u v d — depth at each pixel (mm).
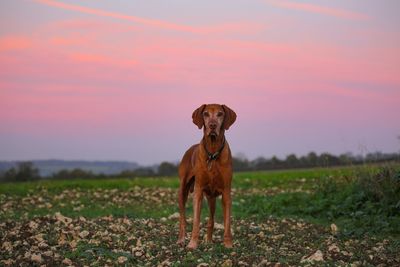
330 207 15406
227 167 10219
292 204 16453
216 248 10117
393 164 15883
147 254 9656
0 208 17219
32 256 9102
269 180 25078
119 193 21344
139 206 18219
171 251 9922
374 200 14898
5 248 9914
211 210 10867
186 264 8852
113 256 9430
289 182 24078
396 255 9664
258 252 9867
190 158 11172
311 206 15805
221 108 10242
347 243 11000
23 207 17656
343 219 14531
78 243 10367
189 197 20047
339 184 17031
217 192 10477
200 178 10305
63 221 12758
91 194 21141
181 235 11008
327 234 12297
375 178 15453
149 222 13328
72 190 22297
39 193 21312
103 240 10664
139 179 27094
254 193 20703
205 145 10203
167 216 15445
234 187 23125
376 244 10867
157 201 19281
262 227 13039
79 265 8977
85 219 13539
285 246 10586
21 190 21875
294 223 13914
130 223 13039
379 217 13648
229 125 10289
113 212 16016
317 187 17891
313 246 10664
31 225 11906
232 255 9594
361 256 9531
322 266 8664
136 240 10828
